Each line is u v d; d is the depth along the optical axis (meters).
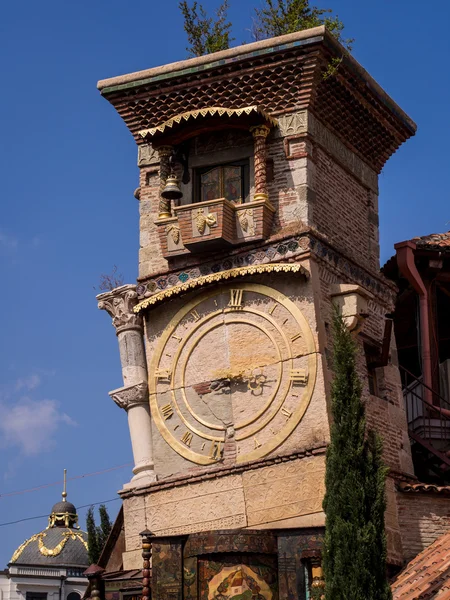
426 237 34.12
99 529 34.53
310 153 30.17
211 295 30.20
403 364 36.38
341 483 23.92
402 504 29.62
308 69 29.97
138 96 31.61
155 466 30.03
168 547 27.58
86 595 30.80
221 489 29.00
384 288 31.91
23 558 56.78
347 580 23.14
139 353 30.97
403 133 33.31
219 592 26.88
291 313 29.11
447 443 32.22
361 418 24.44
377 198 32.78
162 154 30.98
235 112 29.84
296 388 28.69
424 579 26.98
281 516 28.03
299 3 32.75
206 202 29.73
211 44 32.97
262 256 29.64
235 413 29.30
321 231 30.06
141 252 31.42
